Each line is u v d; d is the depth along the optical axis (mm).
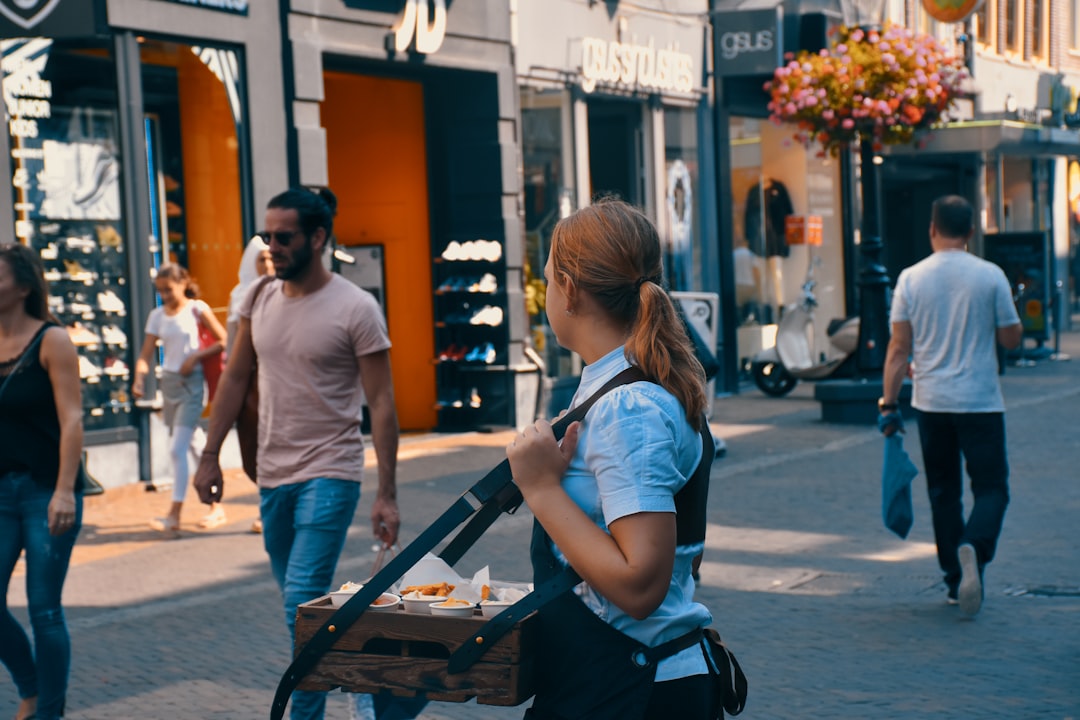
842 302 25359
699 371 2885
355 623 3043
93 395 12992
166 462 13430
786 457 14438
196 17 13656
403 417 17594
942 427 7871
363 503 12242
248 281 10805
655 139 20109
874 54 18547
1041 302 25812
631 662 2828
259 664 7277
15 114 12586
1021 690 6465
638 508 2707
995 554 9523
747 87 22156
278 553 5855
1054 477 12742
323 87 16203
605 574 2701
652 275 2918
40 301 5883
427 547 3029
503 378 17297
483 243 17219
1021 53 33000
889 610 8086
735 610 8188
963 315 7707
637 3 19625
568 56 18297
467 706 6559
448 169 17469
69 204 12945
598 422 2789
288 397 5645
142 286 13359
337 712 6359
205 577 9500
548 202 18266
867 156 18703
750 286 22453
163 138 13703
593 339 2912
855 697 6422
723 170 21578
